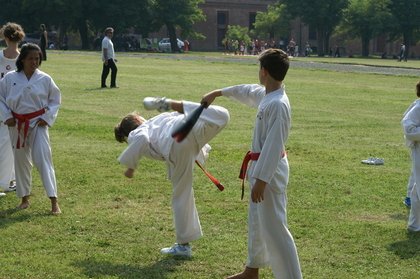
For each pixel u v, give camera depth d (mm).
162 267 7852
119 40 90438
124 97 25547
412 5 98438
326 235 9172
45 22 88125
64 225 9359
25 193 10219
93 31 94312
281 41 108375
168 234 9047
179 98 25328
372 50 113812
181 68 45438
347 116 21922
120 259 8070
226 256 8266
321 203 10812
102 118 19781
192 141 7855
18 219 9633
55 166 12977
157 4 92062
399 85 35469
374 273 7852
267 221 7000
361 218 10062
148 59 58344
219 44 113750
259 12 107375
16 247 8422
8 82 9938
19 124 9898
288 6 100625
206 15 112125
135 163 8047
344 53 109062
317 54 106375
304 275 7727
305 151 15406
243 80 35250
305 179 12477
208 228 9352
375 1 97688
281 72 6875
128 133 8305
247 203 10641
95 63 48312
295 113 22297
